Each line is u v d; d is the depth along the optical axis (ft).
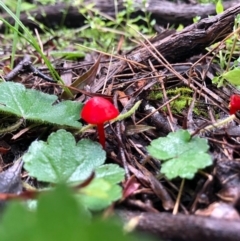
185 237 0.34
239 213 0.39
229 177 0.43
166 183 0.46
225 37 0.72
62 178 0.43
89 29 1.24
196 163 0.42
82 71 0.77
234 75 0.58
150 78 0.66
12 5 1.35
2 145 0.54
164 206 0.42
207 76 0.69
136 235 0.35
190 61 0.76
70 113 0.54
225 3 1.09
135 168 0.48
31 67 0.69
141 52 0.75
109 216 0.38
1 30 1.28
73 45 1.10
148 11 1.16
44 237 0.26
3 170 0.50
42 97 0.56
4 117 0.58
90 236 0.25
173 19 1.14
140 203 0.41
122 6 1.25
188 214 0.39
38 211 0.26
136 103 0.56
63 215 0.26
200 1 1.17
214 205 0.39
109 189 0.39
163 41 0.74
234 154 0.50
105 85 0.67
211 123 0.54
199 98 0.64
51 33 1.20
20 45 1.10
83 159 0.45
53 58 0.94
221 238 0.33
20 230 0.26
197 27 0.73
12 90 0.56
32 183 0.46
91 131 0.55
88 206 0.38
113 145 0.53
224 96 0.65
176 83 0.69
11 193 0.44
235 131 0.54
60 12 1.28
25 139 0.55
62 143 0.46
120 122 0.55
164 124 0.56
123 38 1.05
